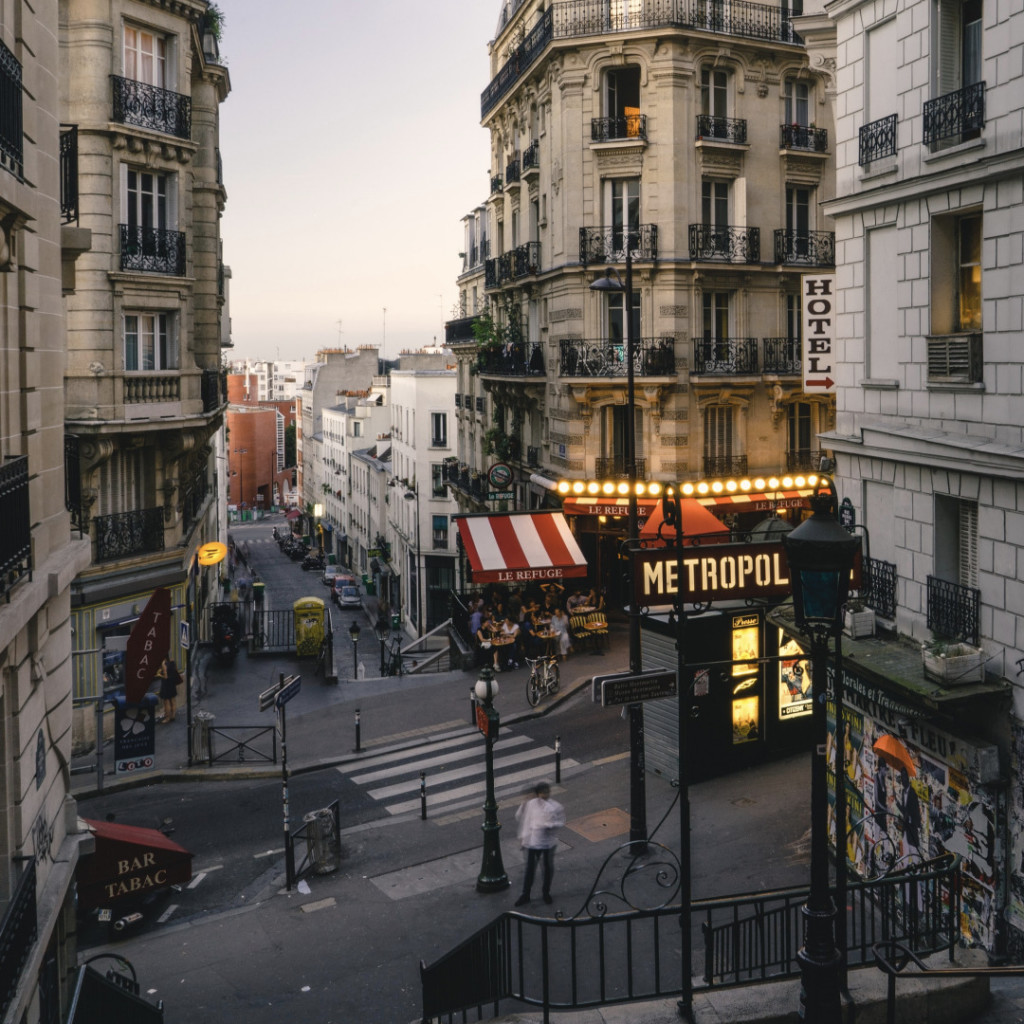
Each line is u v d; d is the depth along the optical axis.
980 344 13.16
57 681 11.28
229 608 34.53
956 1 13.82
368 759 22.67
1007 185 12.59
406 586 65.50
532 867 14.66
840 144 16.20
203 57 30.16
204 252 31.36
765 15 31.59
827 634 8.29
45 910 9.75
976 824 12.68
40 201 10.70
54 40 11.23
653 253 30.98
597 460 32.31
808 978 8.22
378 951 13.66
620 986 11.80
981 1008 9.31
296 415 154.25
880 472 15.34
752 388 32.41
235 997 12.62
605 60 31.08
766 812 17.47
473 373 48.09
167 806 20.70
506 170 38.19
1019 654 12.34
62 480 11.60
